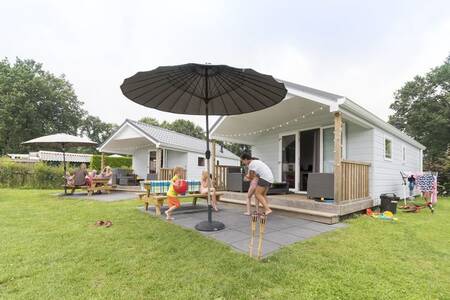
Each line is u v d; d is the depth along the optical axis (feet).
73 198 28.43
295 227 15.26
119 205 23.11
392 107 76.64
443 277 8.73
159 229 14.16
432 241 12.82
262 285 7.87
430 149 65.26
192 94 14.53
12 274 8.27
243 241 12.25
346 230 14.64
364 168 21.70
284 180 28.91
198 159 49.93
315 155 26.25
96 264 9.23
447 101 65.05
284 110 22.85
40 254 10.12
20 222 15.66
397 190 30.30
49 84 102.94
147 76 11.65
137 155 53.36
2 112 83.56
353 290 7.67
